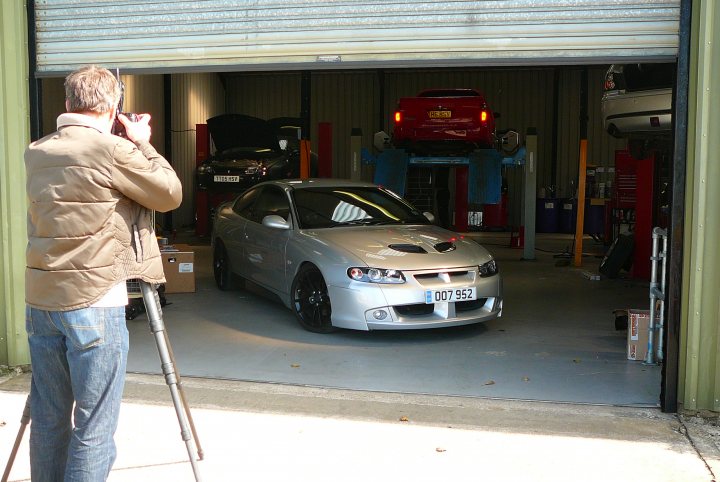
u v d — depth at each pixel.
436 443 3.57
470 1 4.05
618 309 6.72
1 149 4.56
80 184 2.41
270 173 12.36
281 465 3.30
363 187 7.02
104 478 2.52
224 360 5.10
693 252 3.87
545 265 10.14
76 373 2.48
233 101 18.91
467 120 10.41
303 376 4.73
